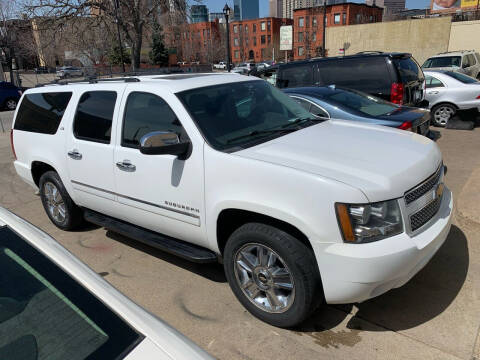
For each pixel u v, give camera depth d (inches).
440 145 325.1
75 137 167.3
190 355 60.5
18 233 75.2
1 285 65.6
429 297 128.3
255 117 142.9
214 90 143.7
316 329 117.5
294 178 104.4
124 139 146.9
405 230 103.2
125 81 156.1
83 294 66.9
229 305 132.0
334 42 1197.1
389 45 1123.3
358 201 97.6
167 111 134.4
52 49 1139.3
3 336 60.4
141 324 63.9
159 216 139.6
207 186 121.7
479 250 152.8
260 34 3727.9
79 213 191.2
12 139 207.2
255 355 109.0
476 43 1066.7
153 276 152.9
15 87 858.8
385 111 230.4
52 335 61.0
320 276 106.0
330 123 153.8
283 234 108.9
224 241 130.8
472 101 383.6
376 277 98.3
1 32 1362.0
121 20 1040.2
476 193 197.3
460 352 105.0
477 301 124.4
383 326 116.9
